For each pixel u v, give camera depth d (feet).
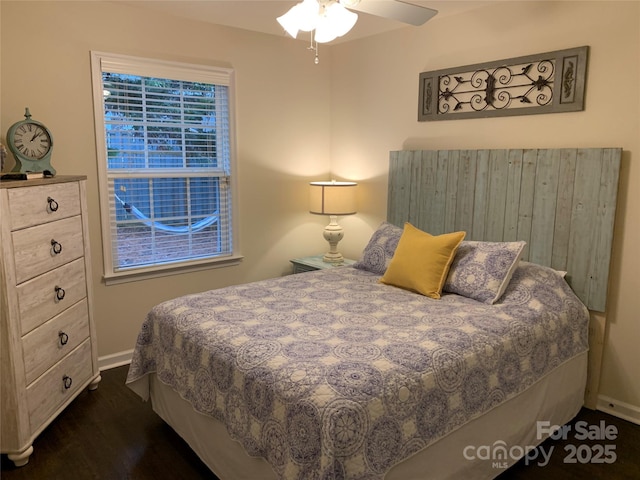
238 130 11.74
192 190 11.39
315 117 13.20
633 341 8.20
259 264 12.65
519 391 6.76
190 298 8.12
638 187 7.89
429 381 5.54
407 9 6.82
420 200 11.08
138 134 10.36
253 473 5.81
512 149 9.35
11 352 6.81
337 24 6.41
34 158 8.34
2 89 8.46
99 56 9.45
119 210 10.36
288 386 5.21
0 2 8.30
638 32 7.66
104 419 8.39
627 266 8.14
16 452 7.02
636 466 7.14
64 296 8.14
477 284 8.14
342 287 8.96
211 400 6.36
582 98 8.36
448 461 5.82
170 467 7.12
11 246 6.77
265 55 11.92
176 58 10.46
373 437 4.94
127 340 10.62
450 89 10.44
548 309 7.65
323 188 12.02
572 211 8.53
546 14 8.73
